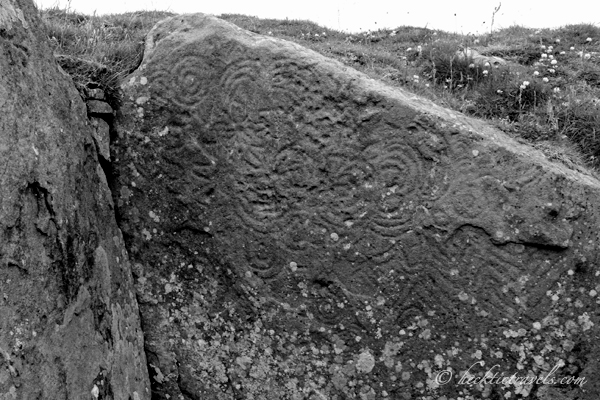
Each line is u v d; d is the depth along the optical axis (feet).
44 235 9.57
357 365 11.96
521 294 11.39
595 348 11.28
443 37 22.02
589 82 17.90
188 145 12.42
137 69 12.85
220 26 12.46
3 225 8.76
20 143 9.39
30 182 9.43
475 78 17.01
